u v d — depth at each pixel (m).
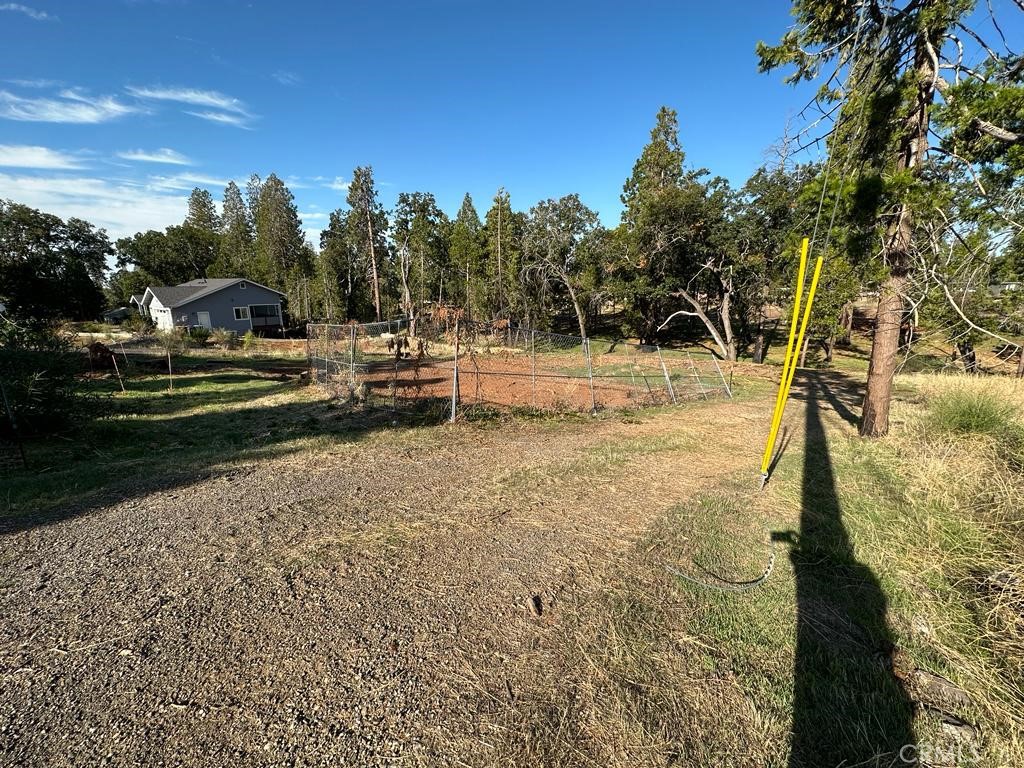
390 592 2.81
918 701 2.00
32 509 4.05
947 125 4.57
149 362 17.44
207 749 1.76
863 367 17.48
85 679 2.10
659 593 2.81
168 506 4.11
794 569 3.08
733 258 18.02
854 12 4.84
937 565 3.05
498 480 4.79
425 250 36.38
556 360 19.09
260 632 2.44
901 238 5.53
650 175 21.33
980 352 12.09
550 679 2.12
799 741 1.80
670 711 1.94
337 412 8.73
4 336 6.90
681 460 5.56
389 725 1.88
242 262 51.69
